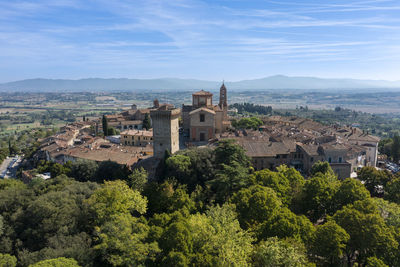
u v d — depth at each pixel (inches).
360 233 2123.5
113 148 5561.0
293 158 4473.4
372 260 1866.4
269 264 1780.3
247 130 6678.2
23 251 2149.4
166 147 4475.9
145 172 3818.9
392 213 2402.8
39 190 3026.6
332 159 4136.3
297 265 1724.9
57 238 2180.1
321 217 2982.3
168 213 2896.2
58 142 6717.5
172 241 2023.9
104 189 2593.5
